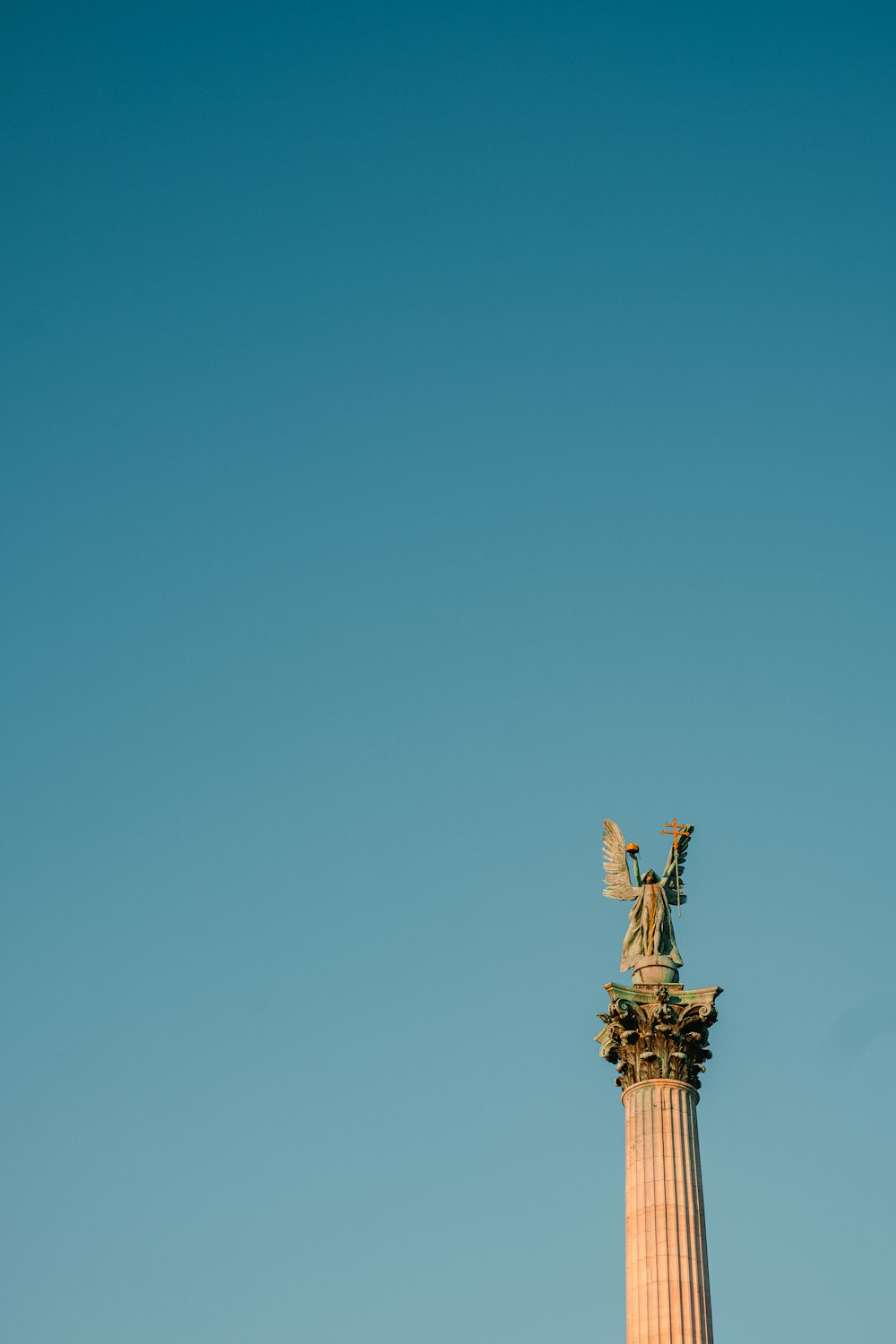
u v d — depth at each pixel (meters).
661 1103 47.06
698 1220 45.47
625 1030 48.44
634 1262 44.91
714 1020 48.78
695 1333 43.41
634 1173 46.31
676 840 52.81
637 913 51.19
